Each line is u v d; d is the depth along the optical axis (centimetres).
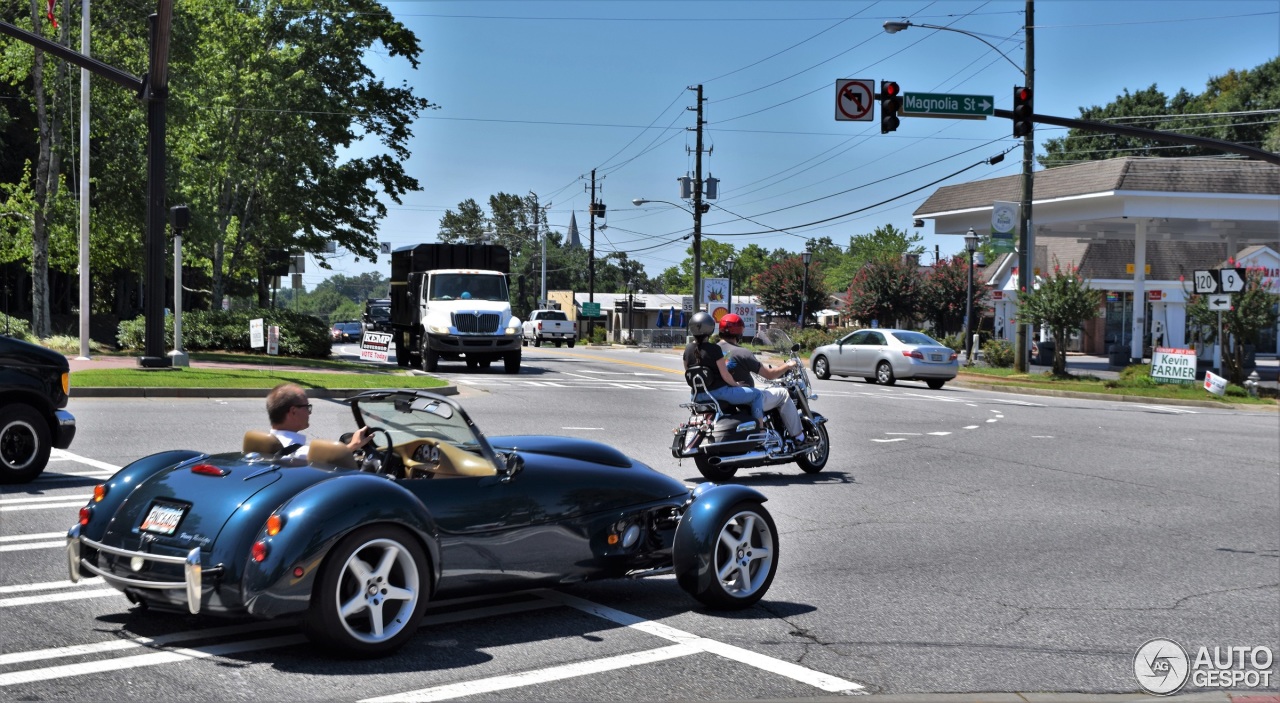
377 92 4572
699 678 568
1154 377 3431
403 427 670
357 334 7569
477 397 2327
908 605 752
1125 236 5509
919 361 3169
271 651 585
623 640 636
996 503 1202
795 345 1366
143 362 2355
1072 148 8081
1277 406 2958
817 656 620
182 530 569
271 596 540
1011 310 6369
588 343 7900
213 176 3891
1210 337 3384
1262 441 1922
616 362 4122
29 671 543
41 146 3469
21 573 746
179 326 2544
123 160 3522
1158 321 6066
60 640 597
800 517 1086
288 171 4050
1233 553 971
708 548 691
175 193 3659
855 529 1033
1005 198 4841
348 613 561
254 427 1597
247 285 6462
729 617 702
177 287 2547
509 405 2153
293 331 3566
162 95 2311
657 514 733
